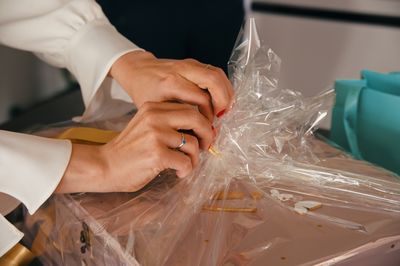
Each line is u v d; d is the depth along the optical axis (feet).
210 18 3.96
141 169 1.72
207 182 1.84
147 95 2.10
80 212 1.70
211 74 1.97
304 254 1.41
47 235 1.87
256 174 1.92
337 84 2.44
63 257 1.78
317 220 1.60
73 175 1.76
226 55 4.01
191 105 1.96
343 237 1.49
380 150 2.26
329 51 7.11
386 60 6.85
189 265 1.41
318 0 6.92
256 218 1.62
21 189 1.74
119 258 1.46
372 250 1.45
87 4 2.53
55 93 4.36
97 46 2.43
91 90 2.43
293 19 7.12
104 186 1.76
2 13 2.56
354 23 6.81
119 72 2.32
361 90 2.27
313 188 1.82
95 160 1.79
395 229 1.53
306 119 2.10
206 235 1.54
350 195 1.77
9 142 1.78
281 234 1.52
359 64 7.02
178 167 1.76
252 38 2.11
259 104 2.08
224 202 1.73
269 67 2.13
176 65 2.11
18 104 4.42
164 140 1.74
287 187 1.83
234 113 2.04
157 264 1.41
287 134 2.08
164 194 1.78
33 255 1.87
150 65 2.20
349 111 2.28
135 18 3.96
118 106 2.58
